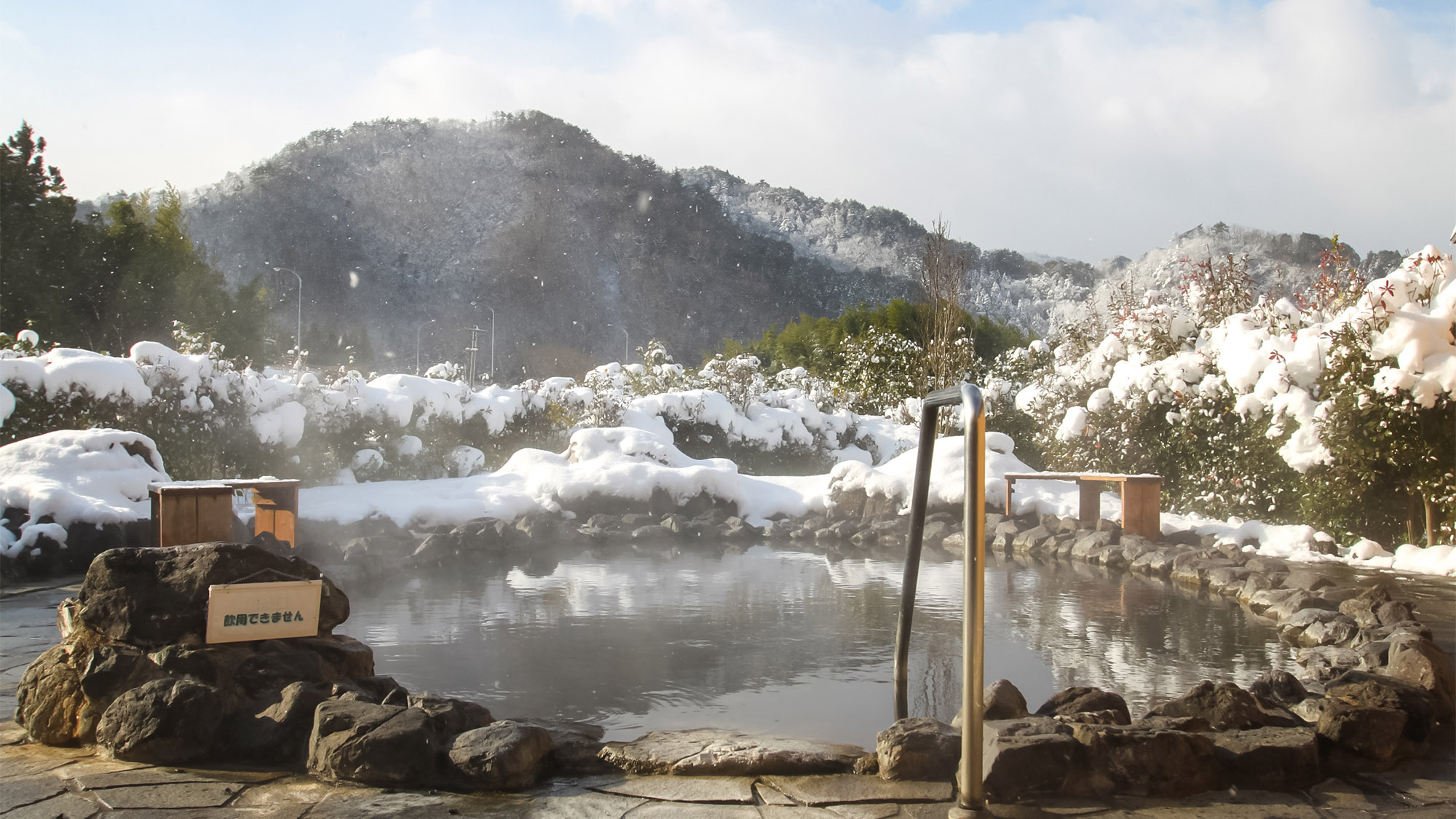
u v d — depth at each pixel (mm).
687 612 6031
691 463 12789
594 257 136875
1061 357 14633
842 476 11445
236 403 10672
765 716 3766
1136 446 11125
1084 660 4730
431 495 10367
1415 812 2711
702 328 131750
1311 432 8438
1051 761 2807
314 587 3611
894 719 3721
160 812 2629
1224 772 2932
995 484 10711
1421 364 7395
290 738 3113
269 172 139250
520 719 3594
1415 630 4402
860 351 23719
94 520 7199
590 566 8250
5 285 22594
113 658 3254
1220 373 10148
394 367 97188
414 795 2797
